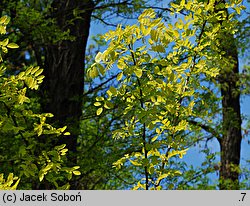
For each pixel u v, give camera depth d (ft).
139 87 11.65
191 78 12.98
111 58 10.77
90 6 29.81
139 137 13.15
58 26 27.17
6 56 25.62
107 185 29.32
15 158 12.87
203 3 13.06
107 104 11.71
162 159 12.52
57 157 12.60
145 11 10.85
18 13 24.40
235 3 12.67
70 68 28.99
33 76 12.19
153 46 10.83
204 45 12.83
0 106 12.50
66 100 27.94
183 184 29.35
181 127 12.52
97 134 26.53
